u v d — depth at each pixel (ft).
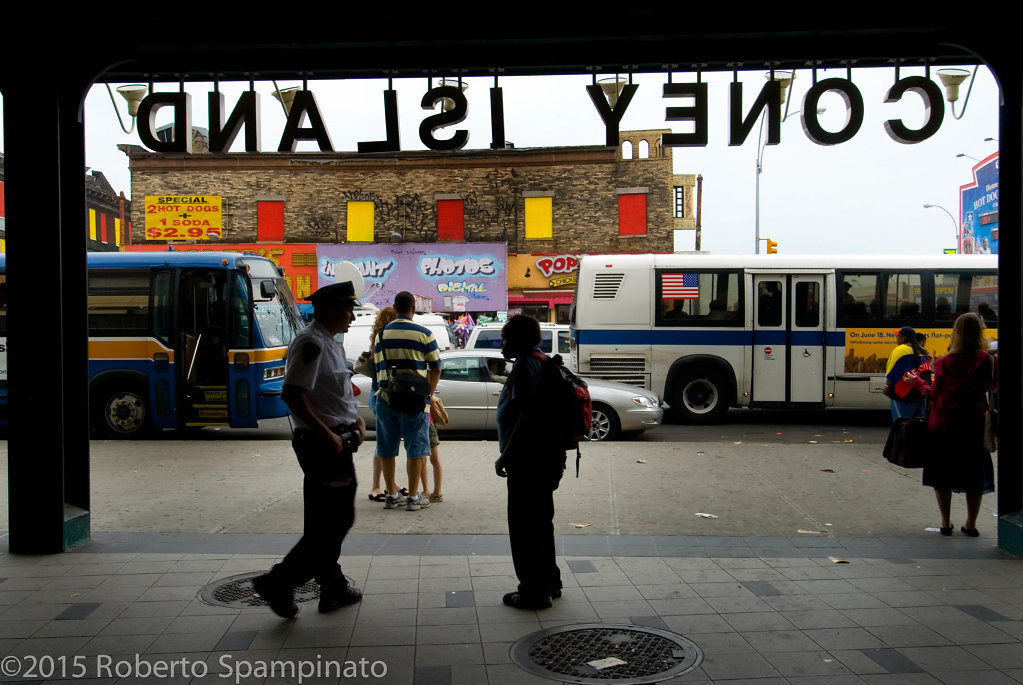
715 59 20.27
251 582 17.39
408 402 24.89
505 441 16.49
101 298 44.14
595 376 51.67
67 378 21.42
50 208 20.06
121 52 20.21
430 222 109.60
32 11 19.48
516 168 108.68
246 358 43.65
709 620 15.74
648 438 44.60
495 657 13.93
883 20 19.27
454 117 21.36
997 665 13.56
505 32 19.58
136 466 34.19
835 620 15.71
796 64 20.93
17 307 20.18
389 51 20.67
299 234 109.60
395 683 12.89
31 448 20.31
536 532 16.34
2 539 21.90
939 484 22.47
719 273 51.06
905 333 27.78
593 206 107.96
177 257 44.16
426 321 64.44
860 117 20.47
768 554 20.63
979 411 22.29
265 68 20.94
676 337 51.08
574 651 14.20
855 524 24.20
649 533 22.98
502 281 107.34
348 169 109.60
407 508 25.62
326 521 15.48
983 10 19.48
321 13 19.62
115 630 15.12
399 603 16.71
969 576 18.63
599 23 19.48
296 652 14.12
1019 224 20.21
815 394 50.34
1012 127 20.03
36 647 14.32
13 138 19.86
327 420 15.76
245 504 26.81
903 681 12.94
